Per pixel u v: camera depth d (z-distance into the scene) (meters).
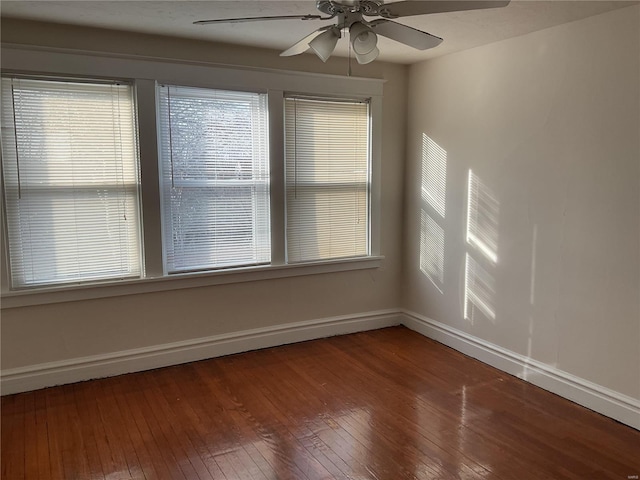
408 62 4.08
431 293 4.14
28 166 3.00
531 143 3.15
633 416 2.68
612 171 2.70
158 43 3.24
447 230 3.90
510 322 3.40
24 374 3.11
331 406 2.96
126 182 3.28
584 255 2.88
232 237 3.67
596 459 2.40
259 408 2.93
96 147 3.17
